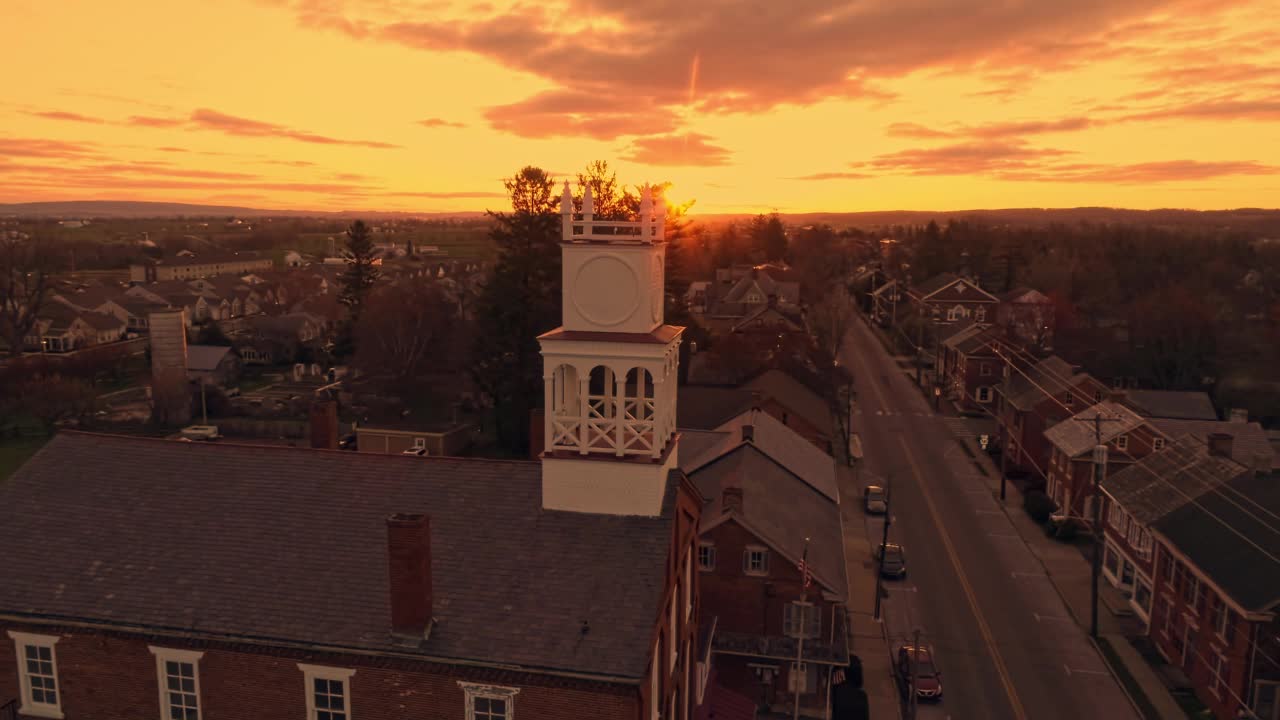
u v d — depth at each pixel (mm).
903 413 98312
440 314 112500
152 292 170125
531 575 21125
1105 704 39125
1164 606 43844
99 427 92438
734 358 92250
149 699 21281
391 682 19938
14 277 136875
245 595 21453
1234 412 80188
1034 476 73625
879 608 48625
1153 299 116812
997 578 53344
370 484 24203
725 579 39500
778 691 39125
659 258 23891
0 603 21859
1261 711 35219
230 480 24828
